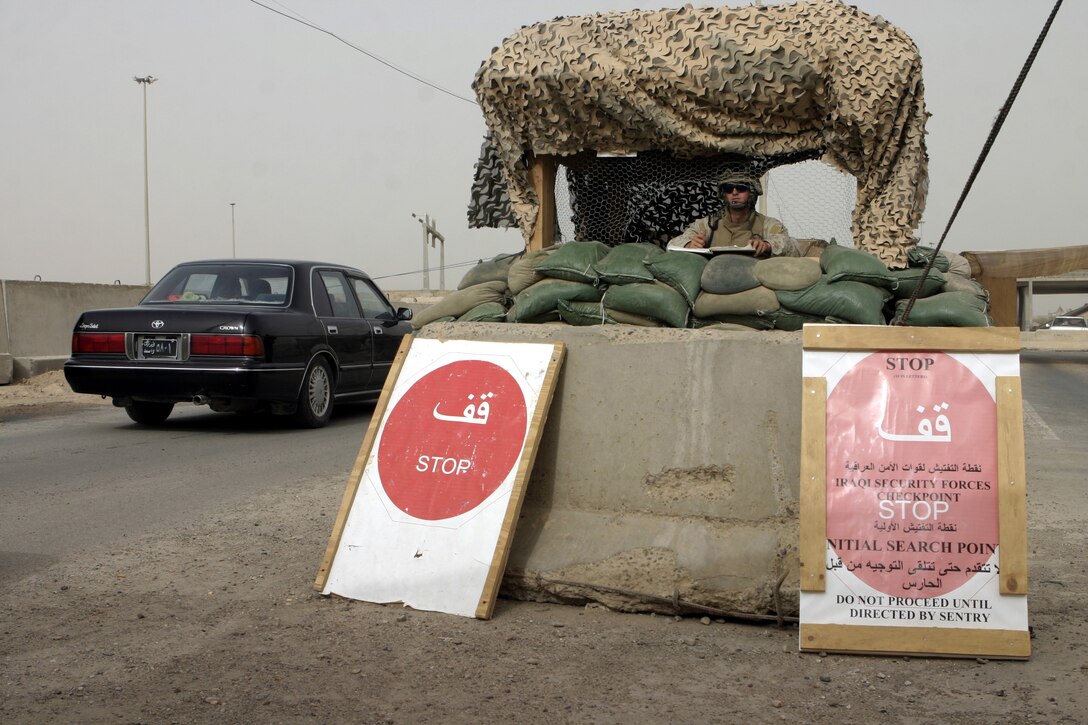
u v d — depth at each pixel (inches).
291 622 159.0
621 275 191.0
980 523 146.8
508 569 170.7
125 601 170.1
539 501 178.1
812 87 193.5
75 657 143.9
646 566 164.7
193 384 363.9
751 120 201.0
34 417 452.1
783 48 191.8
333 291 426.3
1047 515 251.0
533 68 203.5
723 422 168.9
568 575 167.6
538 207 219.6
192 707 127.0
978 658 144.5
